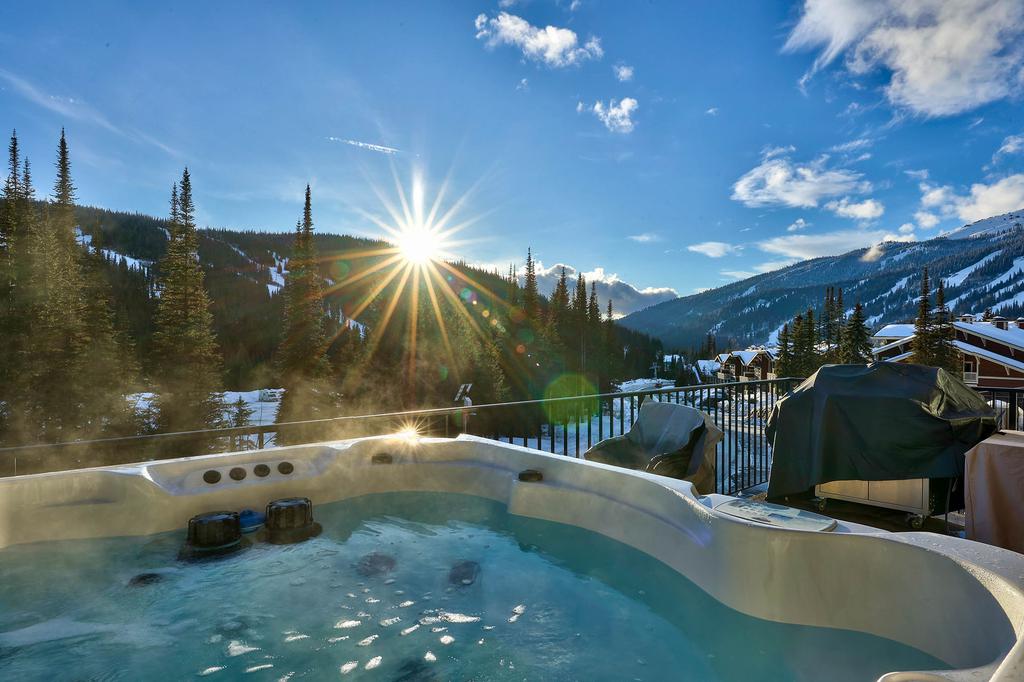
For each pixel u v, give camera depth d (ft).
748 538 7.72
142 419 97.09
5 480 10.38
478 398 95.86
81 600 9.17
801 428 13.15
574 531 11.14
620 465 14.24
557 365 147.13
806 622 7.11
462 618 8.63
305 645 7.92
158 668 7.36
